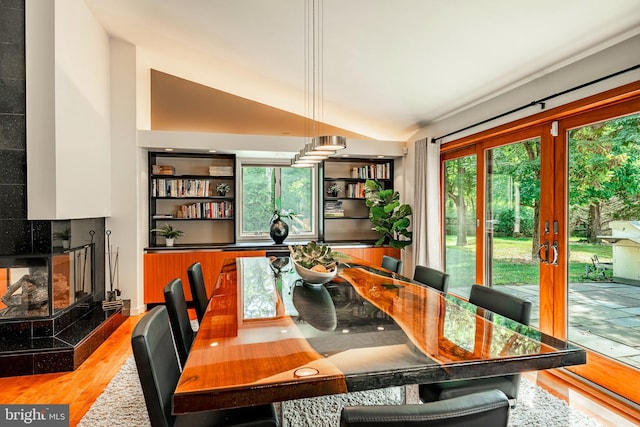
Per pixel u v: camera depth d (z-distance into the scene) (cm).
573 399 240
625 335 245
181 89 560
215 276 489
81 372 286
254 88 520
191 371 115
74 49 344
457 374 121
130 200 449
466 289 435
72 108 340
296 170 587
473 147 416
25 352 280
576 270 285
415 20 271
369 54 339
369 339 143
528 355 127
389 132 555
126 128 447
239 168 566
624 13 210
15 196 309
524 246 340
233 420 142
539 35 247
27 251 311
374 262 544
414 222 498
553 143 304
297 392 109
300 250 263
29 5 309
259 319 169
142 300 467
